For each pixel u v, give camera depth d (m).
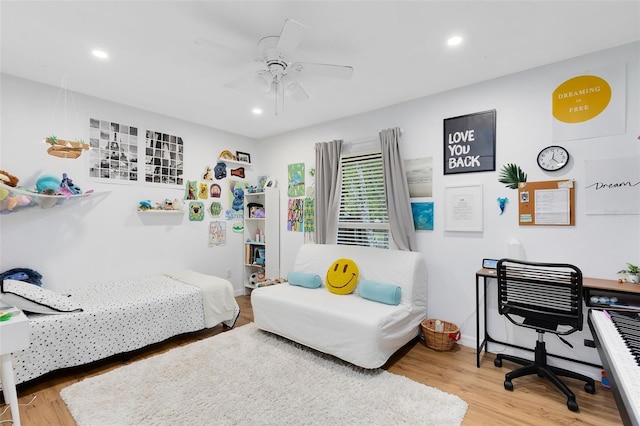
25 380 2.06
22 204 2.54
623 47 2.17
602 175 2.23
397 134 3.12
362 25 1.95
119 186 3.31
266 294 2.98
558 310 2.05
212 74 2.63
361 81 2.74
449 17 1.87
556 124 2.40
